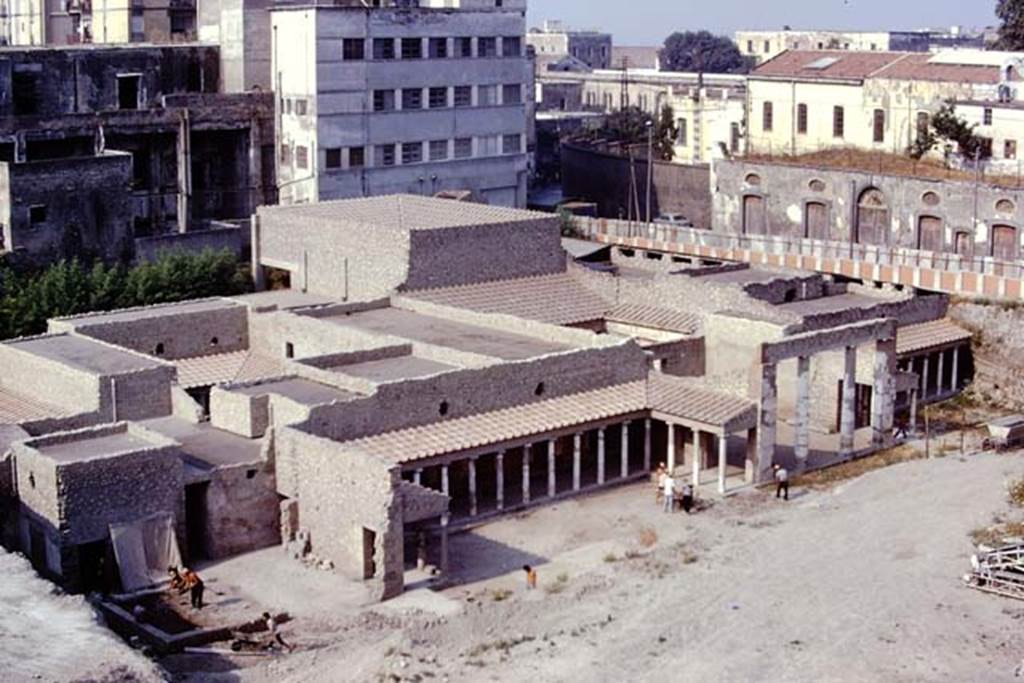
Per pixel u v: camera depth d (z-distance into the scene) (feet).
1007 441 260.21
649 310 293.43
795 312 282.15
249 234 349.82
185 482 200.85
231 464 207.10
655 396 241.55
